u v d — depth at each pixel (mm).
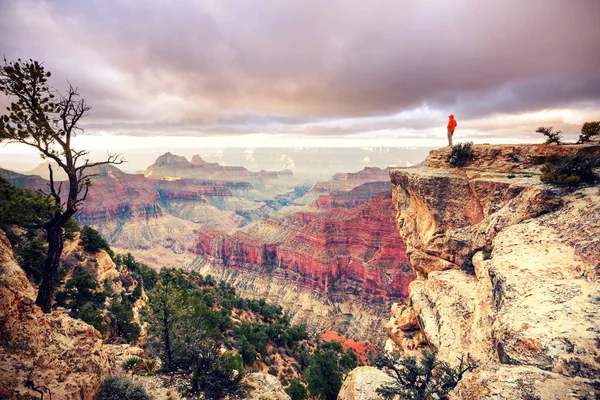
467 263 31766
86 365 15492
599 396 9250
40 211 22609
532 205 24859
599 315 13352
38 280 28719
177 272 76375
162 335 22156
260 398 20797
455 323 25156
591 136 31734
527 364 12812
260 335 51250
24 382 12297
